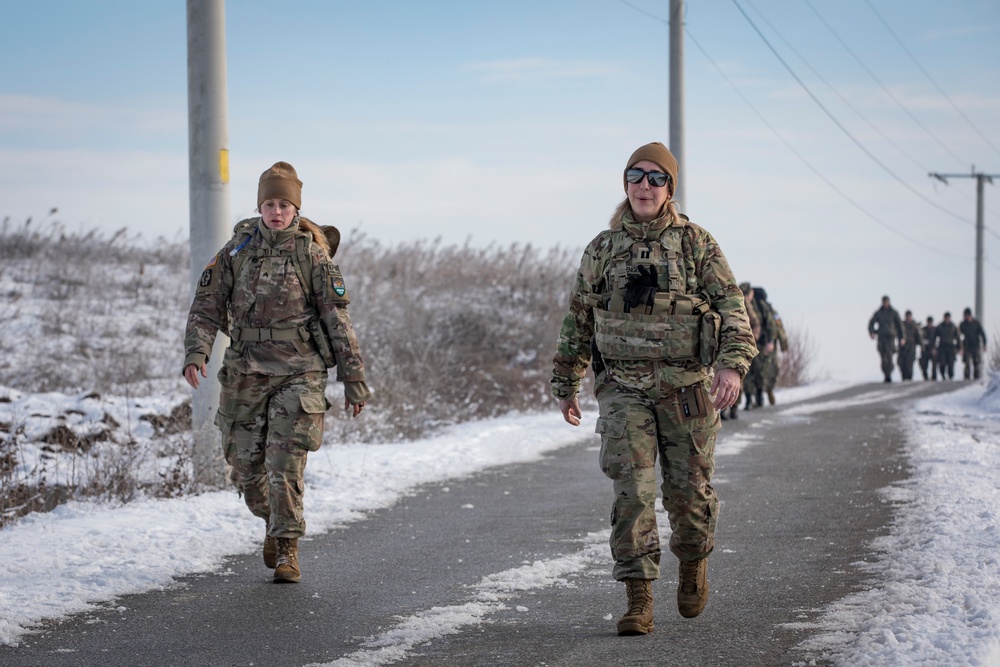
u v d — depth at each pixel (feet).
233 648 26.96
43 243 147.84
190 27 53.26
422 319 130.31
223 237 53.26
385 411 90.27
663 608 30.55
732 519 45.47
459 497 53.47
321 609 30.96
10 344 107.55
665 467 27.66
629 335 27.27
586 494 54.24
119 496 51.01
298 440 34.42
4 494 49.16
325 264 34.96
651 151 27.81
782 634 27.27
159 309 132.16
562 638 27.43
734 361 26.89
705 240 27.89
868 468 60.39
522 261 157.99
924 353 198.18
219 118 53.26
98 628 28.86
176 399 75.87
